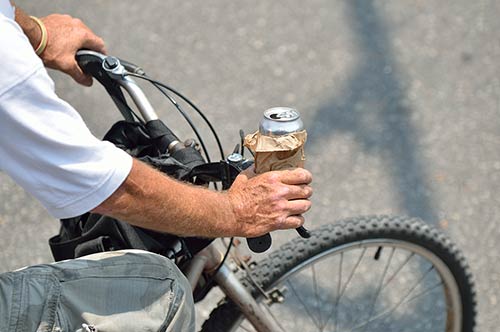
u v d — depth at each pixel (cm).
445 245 316
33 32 262
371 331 393
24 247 434
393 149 483
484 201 452
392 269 414
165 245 246
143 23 576
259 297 294
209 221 217
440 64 541
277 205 221
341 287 404
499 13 581
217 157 480
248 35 565
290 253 299
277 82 530
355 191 457
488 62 544
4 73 185
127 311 223
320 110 509
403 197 454
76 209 201
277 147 217
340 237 304
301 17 577
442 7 584
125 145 260
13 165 196
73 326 219
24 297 214
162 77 535
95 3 591
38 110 190
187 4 590
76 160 197
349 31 566
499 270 416
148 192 206
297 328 387
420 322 395
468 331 336
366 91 522
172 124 500
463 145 486
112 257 228
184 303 230
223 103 516
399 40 559
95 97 514
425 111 508
